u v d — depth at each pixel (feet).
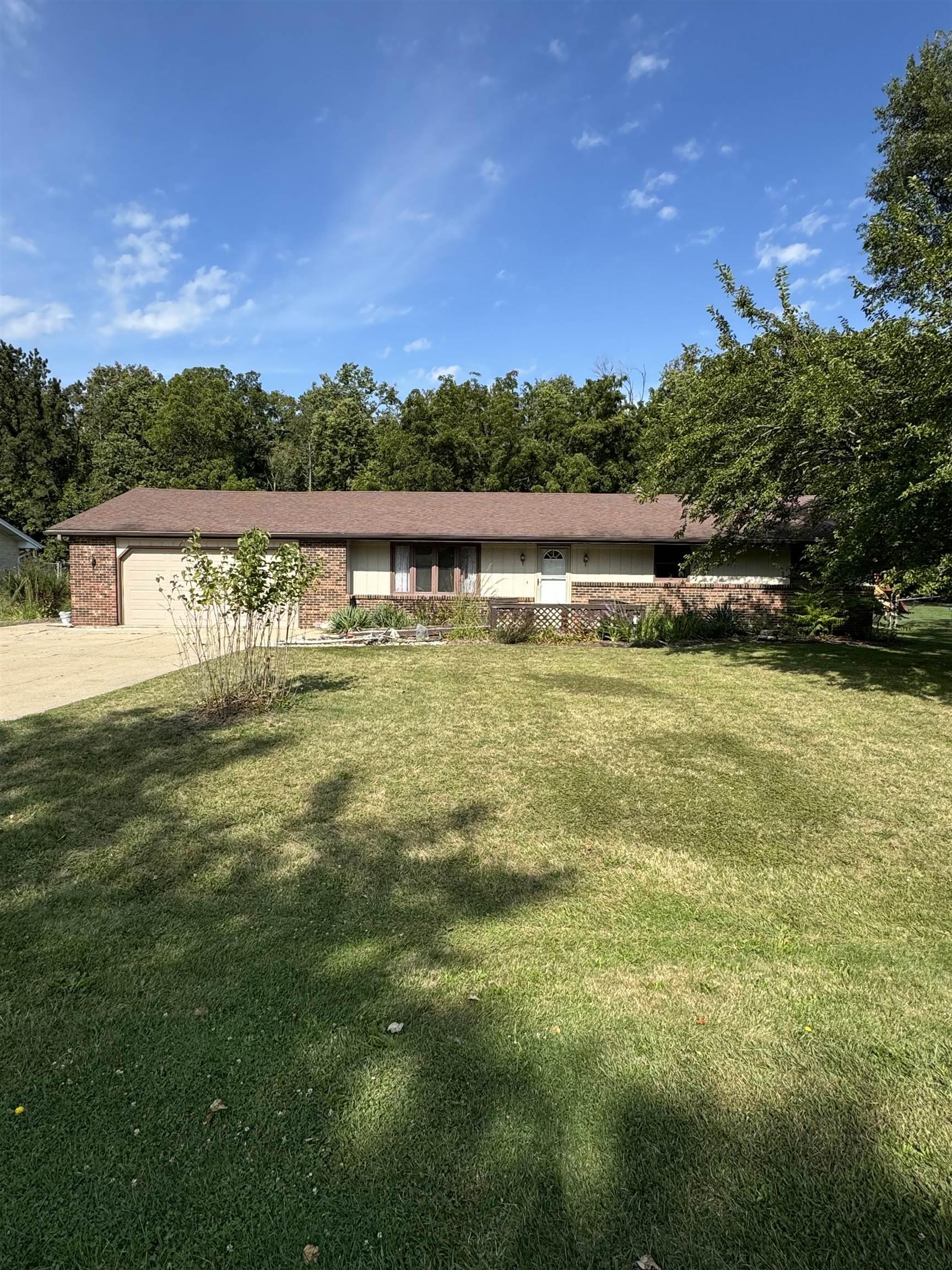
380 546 55.26
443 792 15.76
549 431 108.47
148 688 26.53
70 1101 6.68
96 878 11.49
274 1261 5.15
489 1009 8.20
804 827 14.03
